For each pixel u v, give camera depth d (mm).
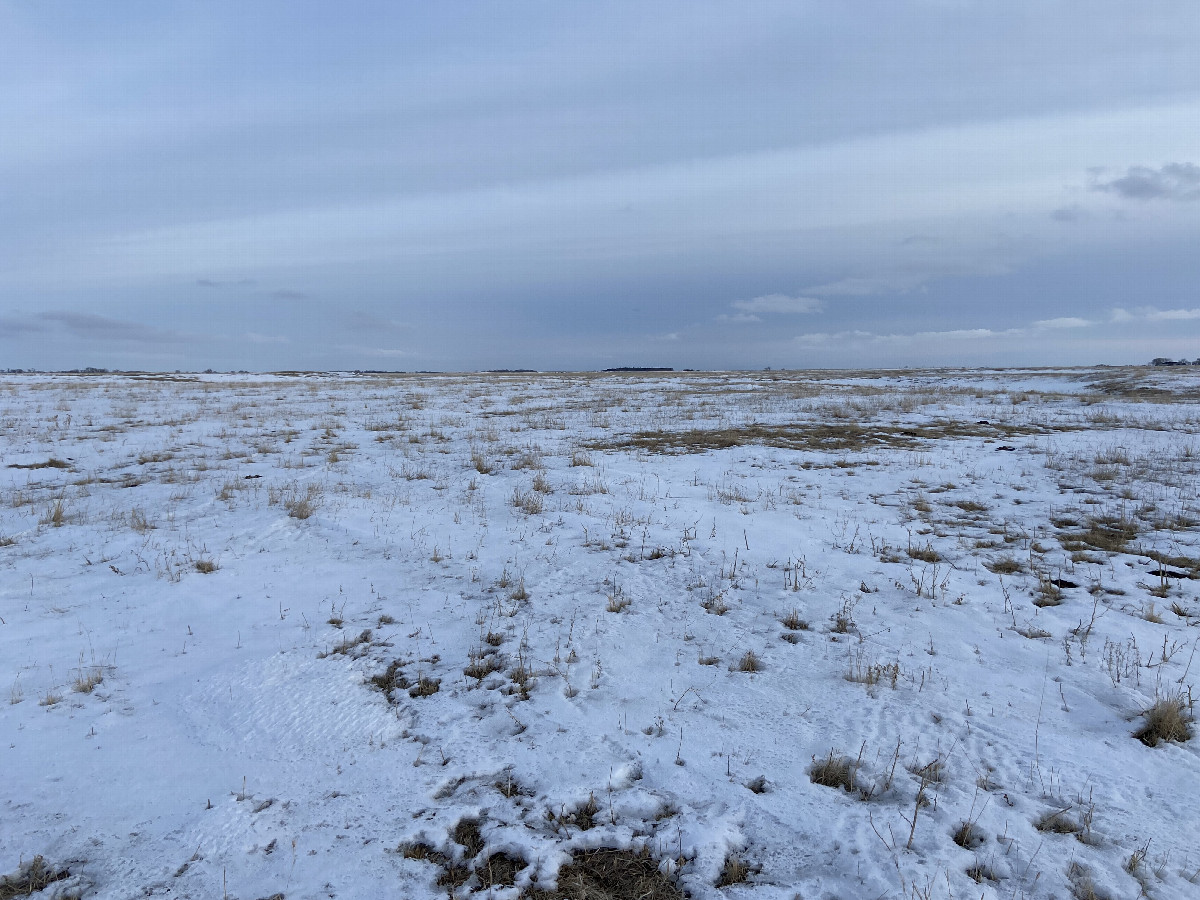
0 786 3703
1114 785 3613
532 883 3039
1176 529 8367
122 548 7934
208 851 3217
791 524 8844
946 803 3479
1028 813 3400
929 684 4750
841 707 4473
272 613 6195
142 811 3518
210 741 4180
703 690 4762
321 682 4914
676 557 7559
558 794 3631
